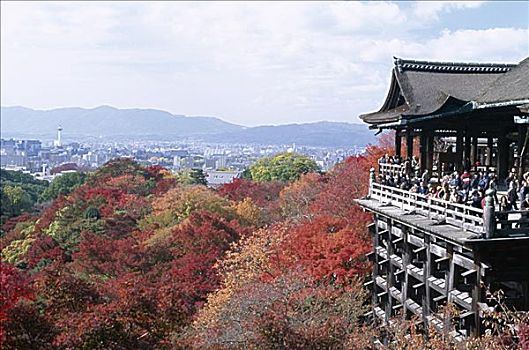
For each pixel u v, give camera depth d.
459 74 30.92
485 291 18.42
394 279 26.80
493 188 20.67
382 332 26.09
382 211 25.91
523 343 15.36
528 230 18.17
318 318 24.14
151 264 44.81
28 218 83.38
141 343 19.19
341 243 30.56
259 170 112.94
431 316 21.69
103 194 73.56
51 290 20.98
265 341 21.84
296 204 60.59
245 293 27.62
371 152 52.53
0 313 18.38
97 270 43.62
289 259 32.66
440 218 21.19
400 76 29.59
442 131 32.75
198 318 30.14
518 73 24.39
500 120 26.62
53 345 18.14
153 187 84.81
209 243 45.56
